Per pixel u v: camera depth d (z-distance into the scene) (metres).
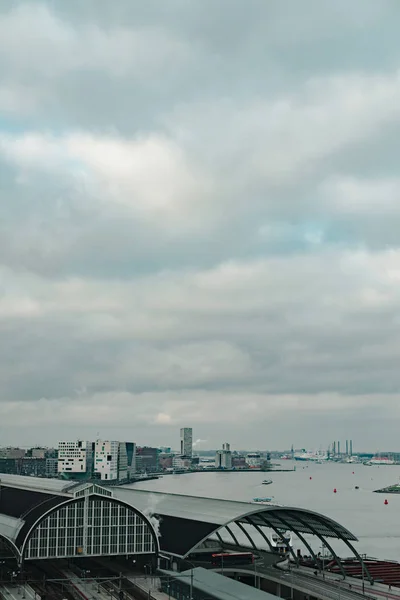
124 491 177.50
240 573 132.50
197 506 142.50
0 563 137.25
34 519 124.69
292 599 120.50
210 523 123.31
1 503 159.12
